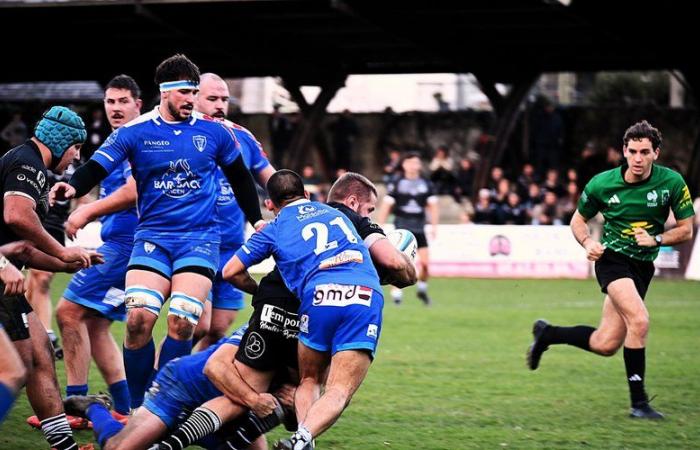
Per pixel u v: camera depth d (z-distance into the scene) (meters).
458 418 15.97
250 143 16.27
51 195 13.11
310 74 55.53
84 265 12.64
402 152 63.81
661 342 24.66
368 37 52.09
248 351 12.15
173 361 12.21
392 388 18.42
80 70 57.53
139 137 13.66
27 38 52.22
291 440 11.33
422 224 32.44
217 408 11.84
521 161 58.59
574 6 44.22
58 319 15.05
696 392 18.42
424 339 24.72
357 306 12.01
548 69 53.12
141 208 13.88
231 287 16.34
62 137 12.40
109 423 12.23
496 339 24.84
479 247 43.12
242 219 16.38
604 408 16.89
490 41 51.41
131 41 53.53
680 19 45.59
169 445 11.51
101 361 15.27
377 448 13.97
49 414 12.28
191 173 13.76
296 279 12.25
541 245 42.59
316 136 60.38
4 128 64.19
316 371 12.27
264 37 51.16
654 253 16.61
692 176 50.84
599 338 16.94
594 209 16.73
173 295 13.52
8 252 12.11
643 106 61.09
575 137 61.31
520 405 17.05
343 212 13.20
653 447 14.20
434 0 44.34
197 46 54.19
